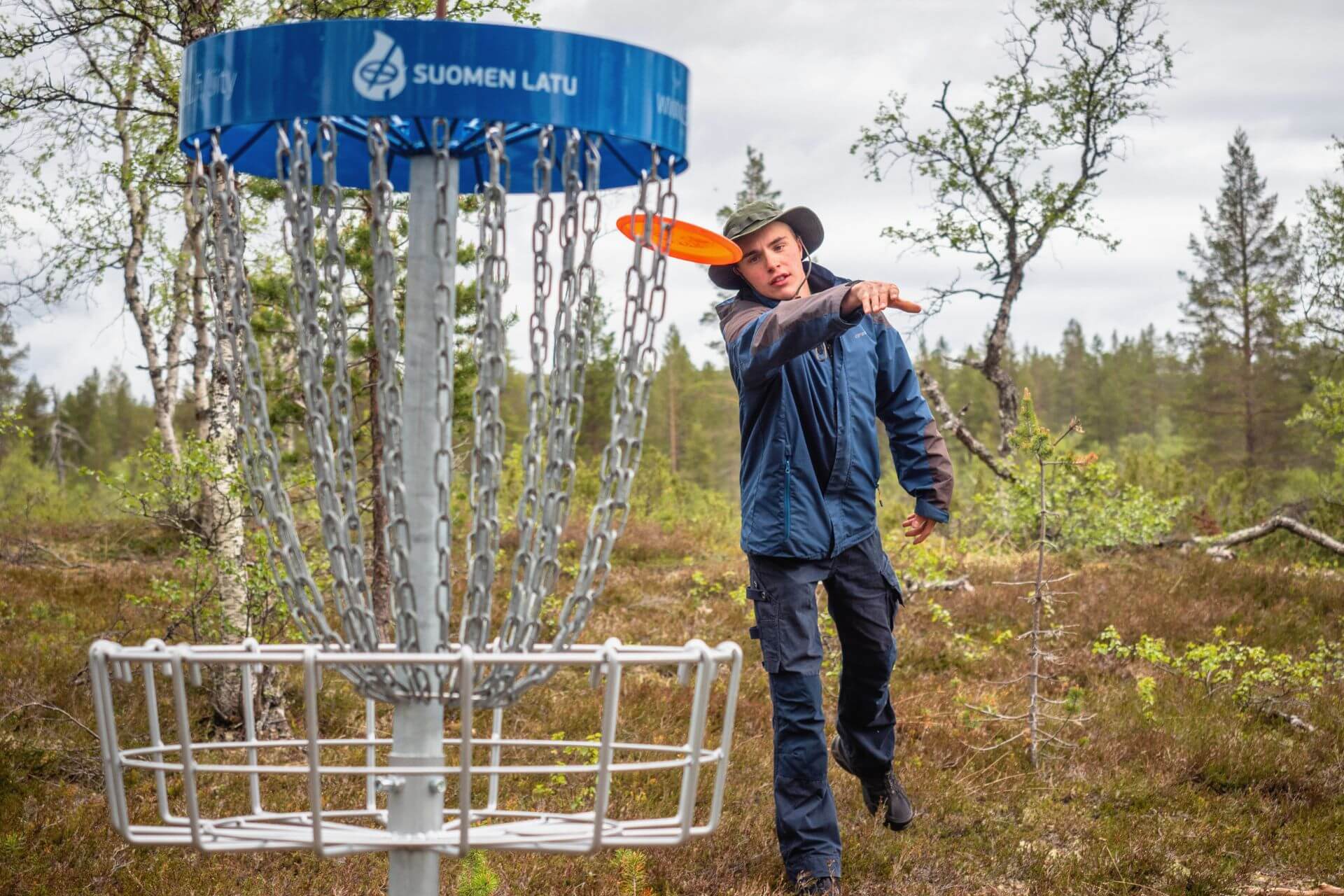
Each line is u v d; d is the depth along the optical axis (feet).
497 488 6.15
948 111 69.67
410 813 6.29
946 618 26.27
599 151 7.30
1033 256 69.92
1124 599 33.65
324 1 20.02
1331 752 18.74
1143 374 310.04
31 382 144.77
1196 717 20.71
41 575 38.14
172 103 23.71
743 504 12.70
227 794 15.52
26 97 23.67
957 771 17.79
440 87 5.76
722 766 6.45
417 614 6.29
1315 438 68.69
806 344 8.65
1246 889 13.23
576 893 12.14
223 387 19.60
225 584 19.81
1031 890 13.20
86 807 14.71
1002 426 70.54
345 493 6.28
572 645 6.56
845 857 13.83
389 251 5.90
